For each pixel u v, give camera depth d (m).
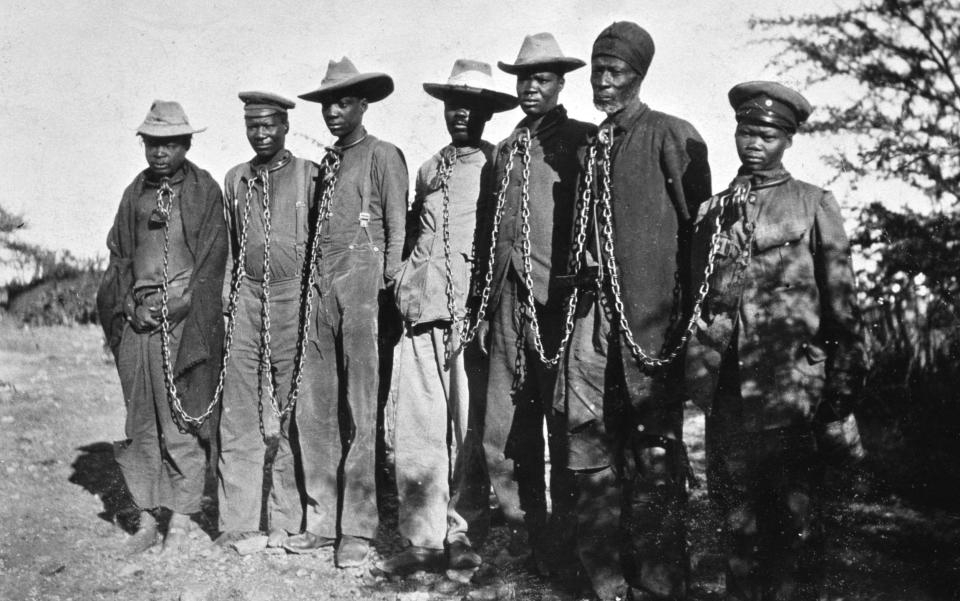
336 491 5.86
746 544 4.55
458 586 5.28
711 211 4.55
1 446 7.09
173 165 5.96
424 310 5.56
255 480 5.98
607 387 4.81
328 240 5.77
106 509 6.33
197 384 5.89
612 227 4.78
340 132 5.83
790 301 4.42
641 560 4.73
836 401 4.43
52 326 10.00
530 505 5.34
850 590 4.72
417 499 5.58
